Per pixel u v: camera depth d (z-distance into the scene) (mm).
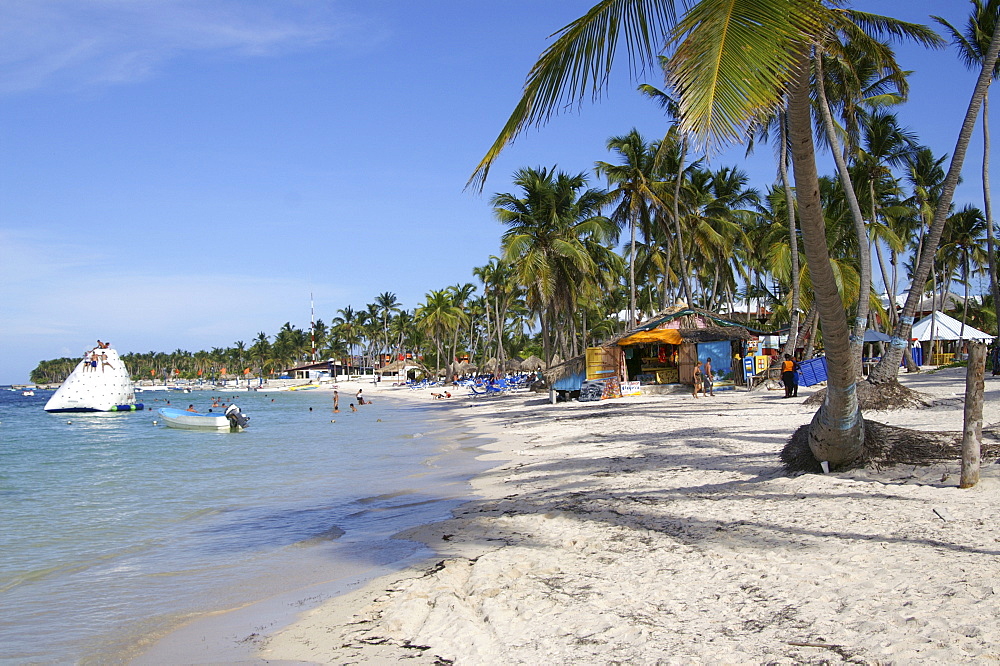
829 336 7840
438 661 4762
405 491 12742
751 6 5270
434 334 95688
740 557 6273
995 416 13531
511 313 97750
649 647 4512
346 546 8664
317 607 6258
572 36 6949
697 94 5184
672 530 7512
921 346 49719
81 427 38094
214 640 5609
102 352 53875
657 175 40375
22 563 8531
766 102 5078
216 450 22906
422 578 6809
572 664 4395
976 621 4234
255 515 11250
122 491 14328
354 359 145625
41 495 14031
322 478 15195
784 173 27312
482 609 5633
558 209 41219
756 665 4066
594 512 8852
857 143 24922
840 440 8828
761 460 11195
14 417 49750
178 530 10352
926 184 41750
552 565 6734
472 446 19703
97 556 8844
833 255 33500
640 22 6906
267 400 81438
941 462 8812
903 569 5375
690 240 44594
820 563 5805
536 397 43219
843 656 4031
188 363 199250
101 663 5250
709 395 27391
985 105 26422
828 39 6082
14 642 5742
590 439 17422
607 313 77625
